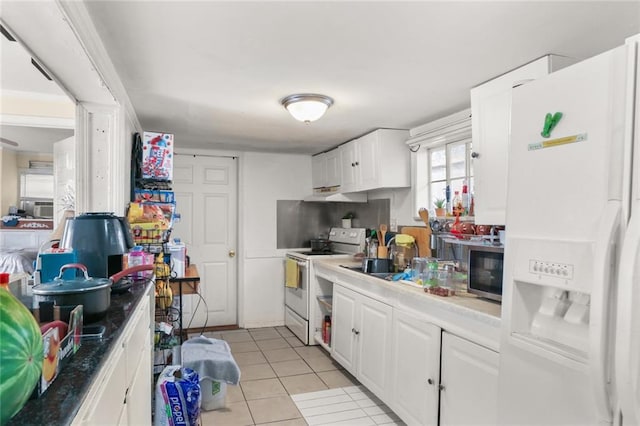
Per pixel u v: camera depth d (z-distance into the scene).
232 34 1.63
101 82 1.88
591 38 1.67
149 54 1.83
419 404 2.15
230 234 4.66
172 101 2.58
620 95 1.02
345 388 2.93
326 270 3.60
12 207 3.98
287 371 3.25
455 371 1.92
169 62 1.93
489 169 2.16
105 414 0.95
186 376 2.19
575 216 1.12
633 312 0.96
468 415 1.83
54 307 1.03
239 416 2.50
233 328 4.53
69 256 1.48
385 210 3.79
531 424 1.25
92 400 0.84
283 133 3.58
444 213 2.85
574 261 1.11
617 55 1.04
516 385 1.31
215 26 1.56
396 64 1.95
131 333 1.34
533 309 1.33
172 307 2.87
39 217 4.06
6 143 3.59
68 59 1.62
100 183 2.23
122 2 1.37
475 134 2.25
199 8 1.42
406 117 2.97
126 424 1.25
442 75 2.10
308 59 1.89
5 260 2.62
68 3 1.26
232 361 2.62
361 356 2.84
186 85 2.27
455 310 1.87
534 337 1.28
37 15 1.28
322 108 2.52
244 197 4.57
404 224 3.49
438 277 2.26
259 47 1.76
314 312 3.92
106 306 1.25
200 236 4.54
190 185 4.50
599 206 1.06
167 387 2.06
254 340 4.08
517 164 1.32
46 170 4.12
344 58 1.88
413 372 2.22
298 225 4.80
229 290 4.65
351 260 3.83
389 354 2.48
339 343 3.24
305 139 3.85
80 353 0.97
